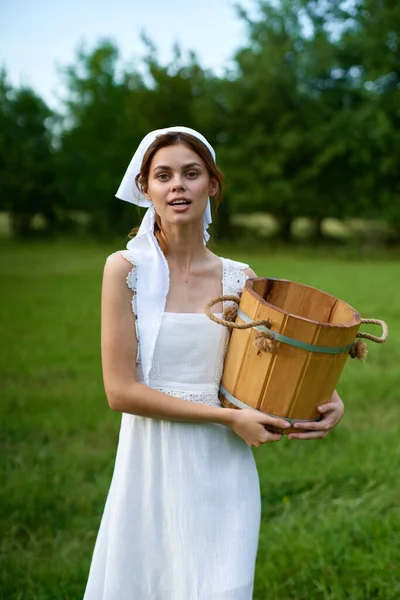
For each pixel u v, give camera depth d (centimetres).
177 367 202
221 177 206
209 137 2478
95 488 386
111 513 207
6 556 322
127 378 197
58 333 816
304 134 2262
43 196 2888
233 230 2623
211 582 193
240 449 206
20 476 402
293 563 300
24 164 2834
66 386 589
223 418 192
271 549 309
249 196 2336
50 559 319
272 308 185
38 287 1249
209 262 212
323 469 395
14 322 887
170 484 199
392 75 2225
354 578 288
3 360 681
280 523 336
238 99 2303
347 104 2361
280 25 2319
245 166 2362
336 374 196
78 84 2955
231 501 200
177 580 197
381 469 389
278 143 2300
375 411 513
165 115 2583
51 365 663
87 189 2798
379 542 309
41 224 3127
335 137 2238
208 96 2395
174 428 199
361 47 2230
